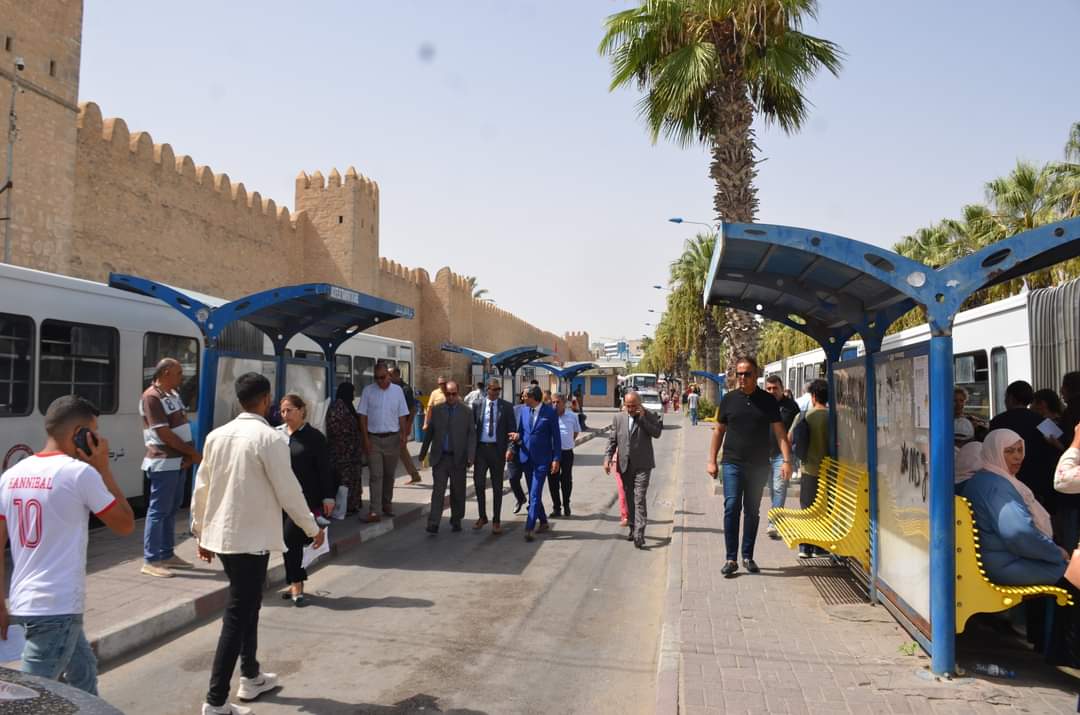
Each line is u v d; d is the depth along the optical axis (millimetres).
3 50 17641
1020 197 26703
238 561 4266
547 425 9555
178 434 7004
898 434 5281
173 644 5516
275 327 10539
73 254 20000
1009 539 4527
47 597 3336
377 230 37281
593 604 6645
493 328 58062
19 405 8562
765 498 12133
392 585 7211
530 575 7637
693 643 5090
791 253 5539
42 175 18672
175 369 7078
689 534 9180
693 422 36438
